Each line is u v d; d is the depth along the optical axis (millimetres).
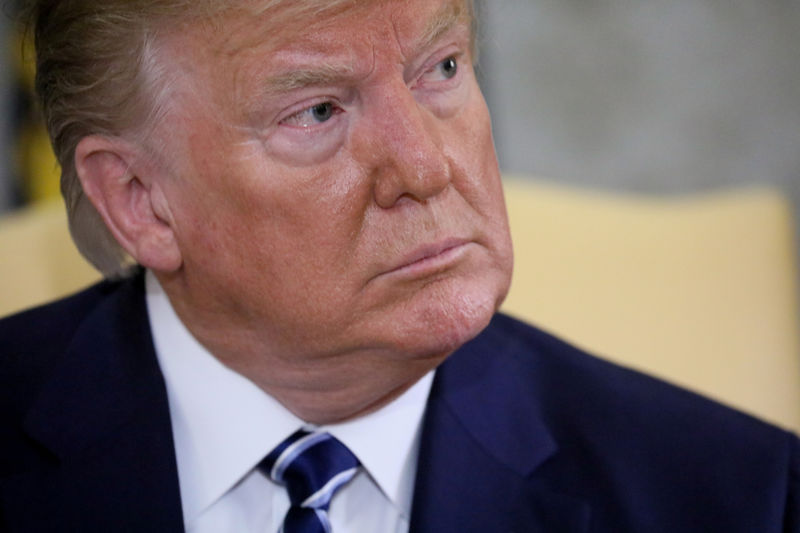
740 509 2492
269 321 2238
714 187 7465
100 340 2674
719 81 7500
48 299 3582
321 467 2477
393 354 2193
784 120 7484
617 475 2535
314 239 2113
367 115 2078
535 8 7395
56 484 2467
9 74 5684
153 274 2670
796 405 3672
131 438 2500
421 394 2553
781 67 7484
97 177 2369
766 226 3762
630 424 2625
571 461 2572
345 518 2525
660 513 2494
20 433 2580
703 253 3721
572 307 3646
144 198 2354
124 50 2160
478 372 2646
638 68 7473
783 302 3719
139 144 2252
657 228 3756
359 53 2020
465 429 2537
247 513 2535
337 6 1978
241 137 2100
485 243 2184
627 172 7461
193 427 2551
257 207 2129
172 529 2400
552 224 3703
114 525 2412
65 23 2258
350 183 2084
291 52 2010
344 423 2498
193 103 2125
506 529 2457
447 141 2148
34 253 3605
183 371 2566
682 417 2648
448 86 2197
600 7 7449
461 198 2158
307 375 2326
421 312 2137
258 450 2500
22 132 5762
